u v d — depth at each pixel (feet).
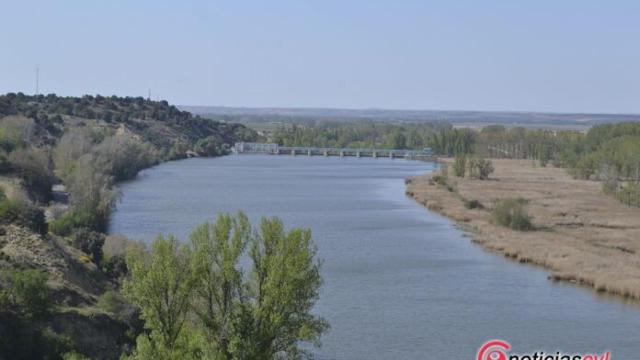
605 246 402.31
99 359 207.41
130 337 222.48
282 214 517.96
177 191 640.17
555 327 266.98
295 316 171.94
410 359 233.35
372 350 239.50
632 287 307.37
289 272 168.25
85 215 366.63
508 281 328.70
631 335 260.21
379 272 341.00
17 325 201.67
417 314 277.44
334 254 379.76
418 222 490.90
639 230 455.22
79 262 266.16
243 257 316.81
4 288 209.56
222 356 165.07
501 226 461.78
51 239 271.08
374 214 527.40
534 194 625.00
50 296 216.95
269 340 167.43
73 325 212.43
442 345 246.06
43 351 198.70
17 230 261.44
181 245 185.37
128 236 396.57
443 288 314.76
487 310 284.61
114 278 276.62
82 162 513.04
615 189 623.36
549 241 409.28
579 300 300.61
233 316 167.32
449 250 395.14
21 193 366.02
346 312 277.44
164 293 167.63
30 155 458.09
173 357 163.32
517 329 263.70
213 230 173.99
